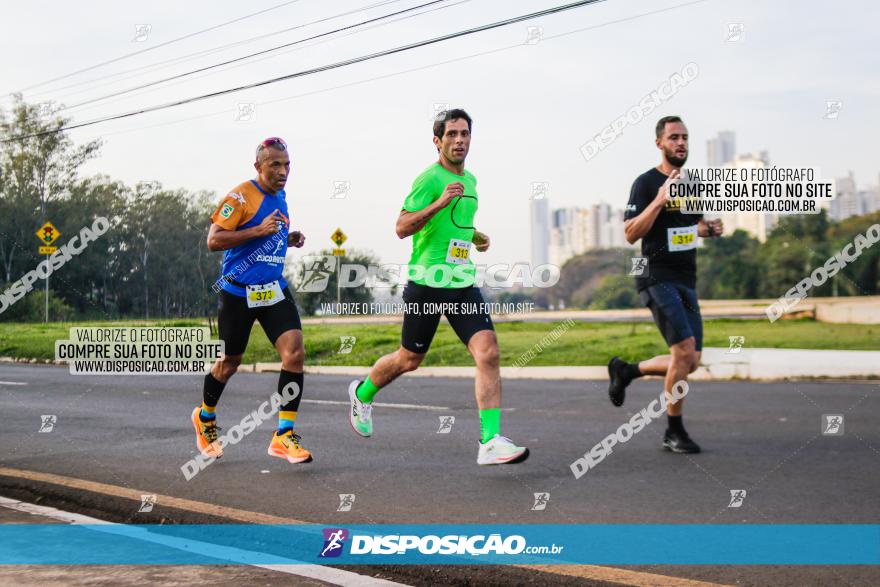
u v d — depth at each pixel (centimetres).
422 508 697
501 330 2678
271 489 779
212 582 504
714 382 1703
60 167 2970
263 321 909
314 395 1620
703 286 2486
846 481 787
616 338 2297
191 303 1977
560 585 491
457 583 507
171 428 1204
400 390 1686
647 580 494
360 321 2806
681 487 767
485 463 823
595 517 661
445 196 800
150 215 2067
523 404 1395
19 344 2698
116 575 517
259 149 877
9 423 1260
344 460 928
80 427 1215
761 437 1042
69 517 682
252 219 875
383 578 516
